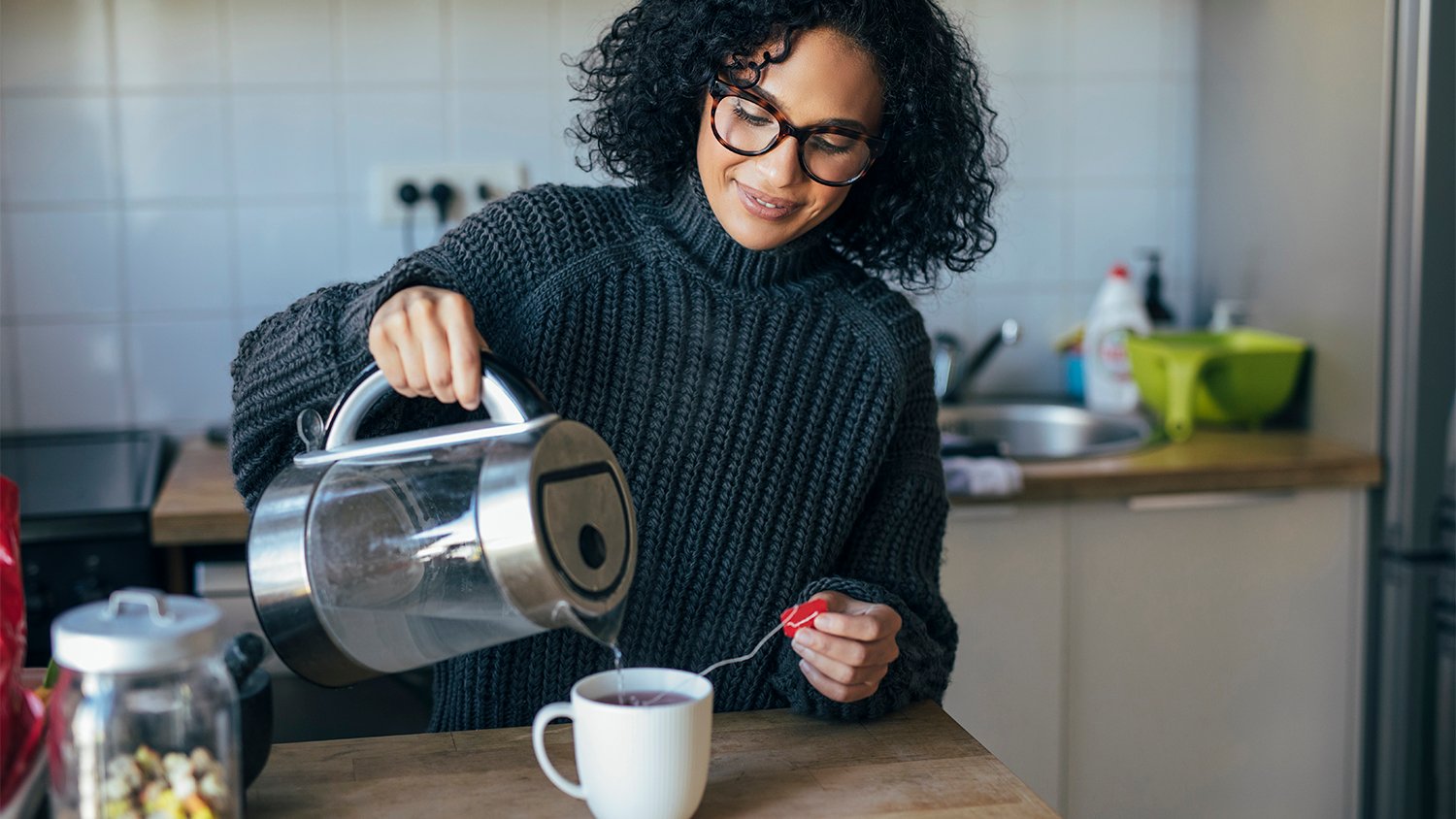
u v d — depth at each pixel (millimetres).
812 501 1138
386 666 861
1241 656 2023
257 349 997
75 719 678
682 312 1104
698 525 1118
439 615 811
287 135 2232
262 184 2236
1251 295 2318
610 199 1144
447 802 879
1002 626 1956
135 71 2176
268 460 990
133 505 1761
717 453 1114
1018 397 2469
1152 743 2020
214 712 704
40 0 2135
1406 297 1941
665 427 1105
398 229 2283
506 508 760
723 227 1100
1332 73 2057
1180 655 2008
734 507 1123
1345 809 2074
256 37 2199
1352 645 2045
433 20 2240
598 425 1099
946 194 1137
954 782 917
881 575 1158
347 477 825
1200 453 2039
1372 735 2061
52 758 699
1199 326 2465
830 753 971
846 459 1142
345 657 848
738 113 1017
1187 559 1989
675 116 1096
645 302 1104
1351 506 2023
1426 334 1938
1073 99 2416
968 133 1140
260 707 854
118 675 671
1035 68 2398
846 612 1036
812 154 1020
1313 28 2094
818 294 1142
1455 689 1981
